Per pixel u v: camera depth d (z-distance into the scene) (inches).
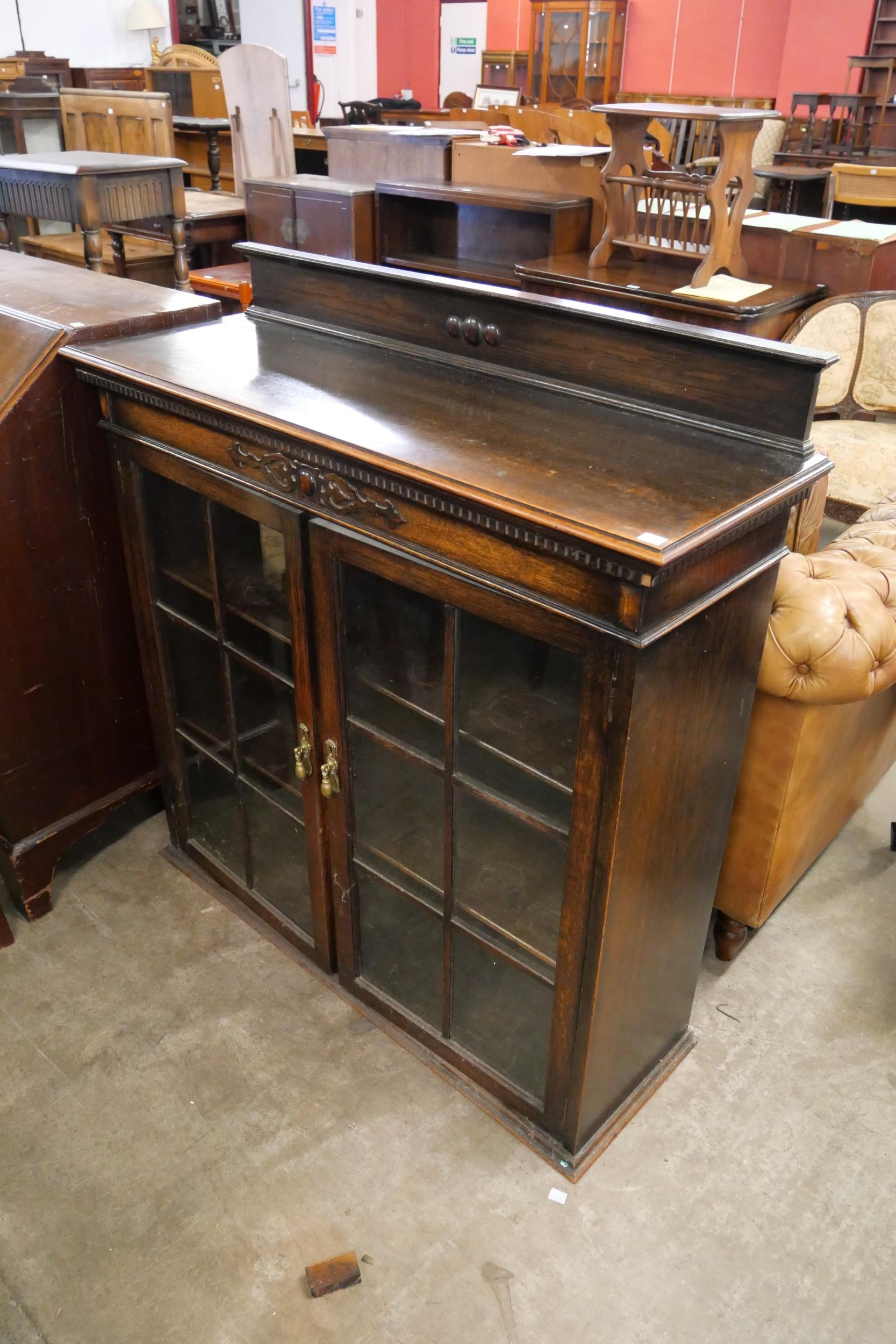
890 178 196.4
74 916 79.2
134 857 85.7
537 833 51.5
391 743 56.6
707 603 43.7
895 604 63.7
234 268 151.7
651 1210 58.6
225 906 80.3
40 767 75.4
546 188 141.6
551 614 43.8
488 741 51.3
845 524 133.6
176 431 60.8
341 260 66.0
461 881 57.6
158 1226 57.4
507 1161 61.3
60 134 195.9
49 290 77.0
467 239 153.6
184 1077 66.2
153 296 75.8
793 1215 58.4
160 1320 52.9
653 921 55.5
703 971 75.3
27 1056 67.5
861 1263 56.0
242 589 62.5
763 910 71.6
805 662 58.3
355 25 386.3
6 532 67.6
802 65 309.0
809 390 47.2
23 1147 61.7
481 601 46.8
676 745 48.7
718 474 46.3
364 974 69.9
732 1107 64.9
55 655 73.6
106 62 307.3
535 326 57.1
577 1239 56.9
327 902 69.1
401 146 154.9
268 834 72.6
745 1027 70.7
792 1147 62.4
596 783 46.1
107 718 79.1
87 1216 57.9
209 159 202.1
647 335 52.2
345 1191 59.4
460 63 403.5
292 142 176.6
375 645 54.7
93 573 74.0
